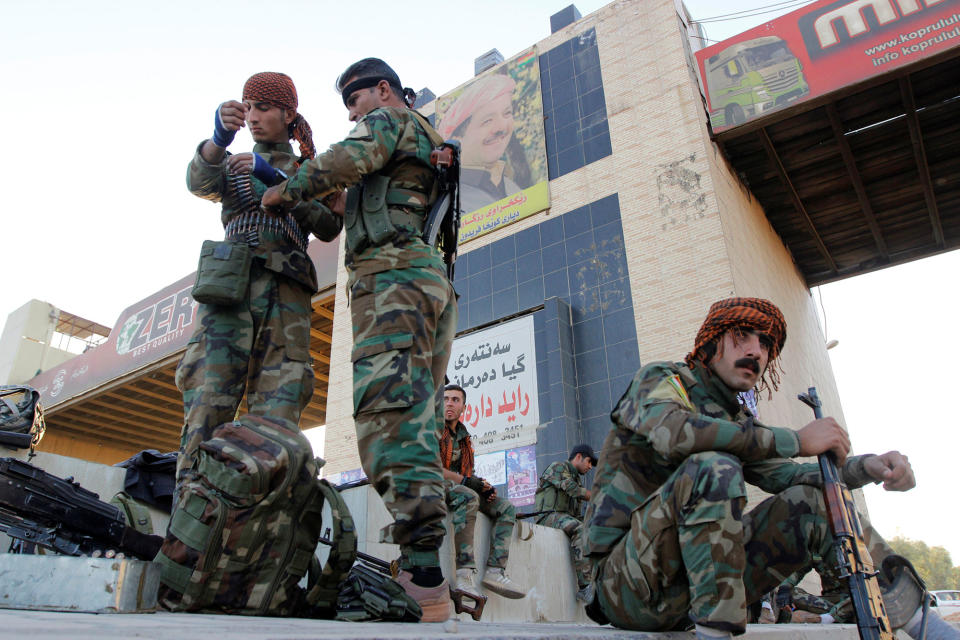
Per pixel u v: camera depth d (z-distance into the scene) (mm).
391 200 2602
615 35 17406
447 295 2600
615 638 1657
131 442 33500
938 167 16234
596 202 15984
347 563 2229
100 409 29125
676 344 13523
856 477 2049
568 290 15516
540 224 16656
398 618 2014
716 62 15664
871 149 15719
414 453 2211
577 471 7023
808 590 12695
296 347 3100
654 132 15695
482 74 19484
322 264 21125
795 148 15750
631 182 15602
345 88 3029
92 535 2420
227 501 1954
